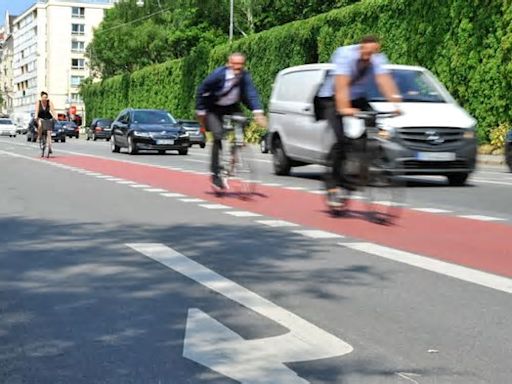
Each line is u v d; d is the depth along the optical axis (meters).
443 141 14.99
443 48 31.08
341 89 9.67
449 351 4.72
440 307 5.75
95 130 59.91
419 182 17.03
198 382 4.19
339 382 4.18
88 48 104.25
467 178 16.09
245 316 5.50
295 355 4.64
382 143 9.88
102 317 5.47
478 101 29.59
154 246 8.23
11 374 4.33
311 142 16.75
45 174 18.25
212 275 6.80
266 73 47.06
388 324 5.30
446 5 30.89
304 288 6.34
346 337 5.00
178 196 13.23
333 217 10.53
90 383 4.18
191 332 5.11
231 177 13.30
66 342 4.91
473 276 6.79
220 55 54.28
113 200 12.61
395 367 4.43
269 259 7.54
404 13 33.53
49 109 26.19
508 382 4.20
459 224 10.08
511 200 13.20
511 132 21.78
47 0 150.25
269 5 67.31
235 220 10.23
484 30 29.08
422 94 16.05
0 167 20.80
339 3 58.50
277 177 18.05
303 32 42.72
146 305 5.79
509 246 8.37
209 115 13.05
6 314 5.56
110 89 85.38
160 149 29.72
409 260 7.50
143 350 4.74
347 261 7.44
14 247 8.19
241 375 4.29
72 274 6.86
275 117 18.42
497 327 5.23
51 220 10.21
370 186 10.06
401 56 33.69
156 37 84.38
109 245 8.29
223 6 75.25
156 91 70.06
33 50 157.38
